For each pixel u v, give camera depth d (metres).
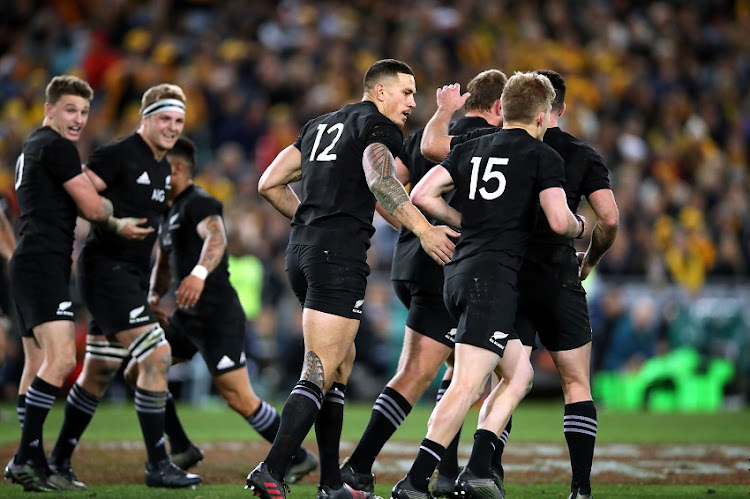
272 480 16.81
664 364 51.59
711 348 52.75
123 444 29.56
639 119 75.69
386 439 20.33
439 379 50.75
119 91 62.25
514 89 18.70
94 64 65.88
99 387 22.86
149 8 72.75
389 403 20.34
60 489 20.91
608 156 68.69
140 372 21.86
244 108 64.12
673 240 59.50
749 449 30.45
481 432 18.52
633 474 24.23
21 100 63.72
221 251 23.16
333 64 67.56
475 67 73.56
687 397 51.91
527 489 21.55
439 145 20.25
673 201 65.00
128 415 40.50
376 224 53.72
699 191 67.06
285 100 66.25
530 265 19.39
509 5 82.38
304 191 18.94
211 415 42.38
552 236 19.38
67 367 21.25
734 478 23.56
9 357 45.06
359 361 49.25
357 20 75.81
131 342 22.00
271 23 73.50
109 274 22.09
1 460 25.42
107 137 57.09
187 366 48.69
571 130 69.19
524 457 27.88
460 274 18.03
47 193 21.56
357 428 36.41
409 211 17.69
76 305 44.09
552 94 18.88
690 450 30.08
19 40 70.75
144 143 22.81
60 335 21.28
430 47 71.38
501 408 18.64
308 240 18.42
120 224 21.86
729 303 53.09
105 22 69.62
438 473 20.94
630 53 83.44
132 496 19.80
